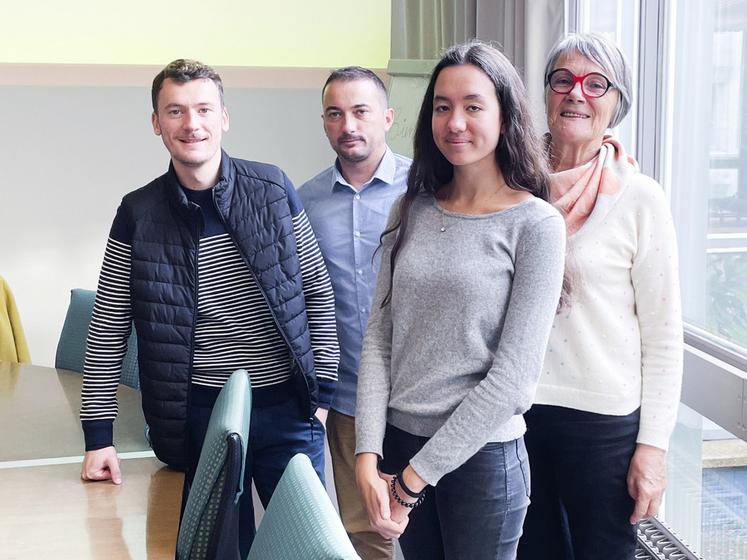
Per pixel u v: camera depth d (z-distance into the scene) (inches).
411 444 69.0
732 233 94.1
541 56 112.2
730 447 94.0
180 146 81.7
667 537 101.1
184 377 83.7
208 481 62.9
